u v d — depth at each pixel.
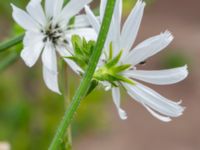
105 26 0.17
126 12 0.28
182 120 1.04
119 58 0.19
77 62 0.19
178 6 1.49
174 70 0.19
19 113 0.43
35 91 0.45
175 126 1.03
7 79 0.46
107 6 0.17
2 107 0.44
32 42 0.19
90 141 0.90
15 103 0.44
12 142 0.43
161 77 0.19
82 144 0.89
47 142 0.43
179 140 1.01
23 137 0.43
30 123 0.43
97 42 0.17
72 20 0.21
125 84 0.19
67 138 0.20
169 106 0.19
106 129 0.46
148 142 0.99
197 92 1.14
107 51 0.19
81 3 0.20
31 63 0.19
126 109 1.02
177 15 1.46
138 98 0.19
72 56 0.19
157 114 0.19
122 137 0.96
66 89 0.20
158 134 1.01
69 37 0.20
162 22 1.41
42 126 0.43
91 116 0.44
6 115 0.43
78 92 0.17
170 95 1.13
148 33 1.35
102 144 0.91
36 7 0.20
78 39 0.19
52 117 0.43
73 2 0.20
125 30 0.19
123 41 0.19
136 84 0.19
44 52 0.20
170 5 1.48
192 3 1.50
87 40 0.20
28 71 0.46
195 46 1.26
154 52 0.19
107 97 0.44
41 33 0.20
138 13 0.19
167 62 1.16
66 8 0.20
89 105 0.43
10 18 0.37
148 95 0.19
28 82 0.46
